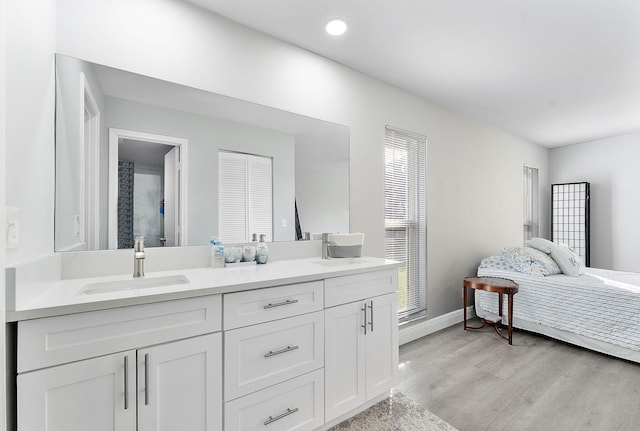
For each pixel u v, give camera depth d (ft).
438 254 11.19
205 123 6.25
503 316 10.89
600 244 16.01
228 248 6.36
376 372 6.42
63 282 4.63
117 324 3.68
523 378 7.68
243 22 6.66
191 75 6.08
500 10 6.23
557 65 8.48
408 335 9.99
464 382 7.50
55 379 3.33
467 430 5.77
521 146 15.57
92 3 5.10
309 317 5.39
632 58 8.07
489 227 13.51
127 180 5.41
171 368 4.02
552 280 10.00
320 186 7.98
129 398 3.73
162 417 3.94
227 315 4.49
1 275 2.92
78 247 4.93
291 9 6.23
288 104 7.43
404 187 10.24
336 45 7.55
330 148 8.19
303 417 5.28
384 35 7.13
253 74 6.88
